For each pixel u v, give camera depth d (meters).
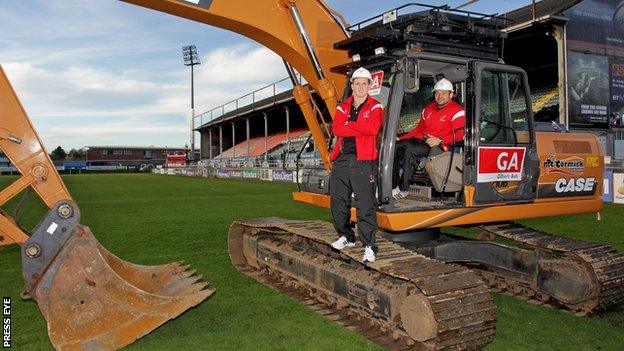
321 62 5.75
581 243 5.27
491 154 4.95
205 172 43.06
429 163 4.99
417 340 3.88
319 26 5.73
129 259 7.66
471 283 3.90
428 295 3.69
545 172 5.39
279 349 4.18
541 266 5.38
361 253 4.48
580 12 19.73
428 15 4.79
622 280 4.94
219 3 5.17
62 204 4.02
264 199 17.67
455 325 3.66
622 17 20.61
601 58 20.22
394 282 4.27
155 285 5.05
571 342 4.36
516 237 5.54
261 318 4.95
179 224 11.35
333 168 4.52
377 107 4.15
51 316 3.90
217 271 6.84
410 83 4.64
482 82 5.04
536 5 20.58
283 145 39.00
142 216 12.86
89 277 4.07
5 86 3.91
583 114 19.97
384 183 4.58
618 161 17.94
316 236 5.09
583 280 5.00
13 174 52.56
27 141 3.98
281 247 6.04
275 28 5.48
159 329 4.67
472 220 4.98
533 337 4.47
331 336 4.45
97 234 9.94
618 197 14.20
